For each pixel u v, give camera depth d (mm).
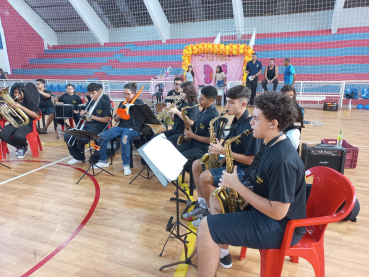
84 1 12227
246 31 11758
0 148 3891
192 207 2533
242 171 1998
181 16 12430
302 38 10555
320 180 1529
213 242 1298
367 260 1815
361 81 8117
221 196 1500
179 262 1765
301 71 9930
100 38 13578
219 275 1711
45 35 14578
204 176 1982
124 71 12156
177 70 11406
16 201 2688
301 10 10836
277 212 1189
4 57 13172
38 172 3449
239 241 1299
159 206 2600
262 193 1320
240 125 1978
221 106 8781
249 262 1841
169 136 3496
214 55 9391
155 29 13391
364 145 4352
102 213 2469
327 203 1445
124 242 2049
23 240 2070
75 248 1977
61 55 13922
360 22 10328
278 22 11312
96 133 3633
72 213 2469
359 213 2412
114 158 4000
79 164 3750
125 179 3234
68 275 1710
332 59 9703
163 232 2178
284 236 1293
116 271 1746
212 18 12242
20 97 3783
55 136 5324
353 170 3346
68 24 14430
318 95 8016
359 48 9727
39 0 12711
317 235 1445
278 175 1187
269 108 1213
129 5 12375
